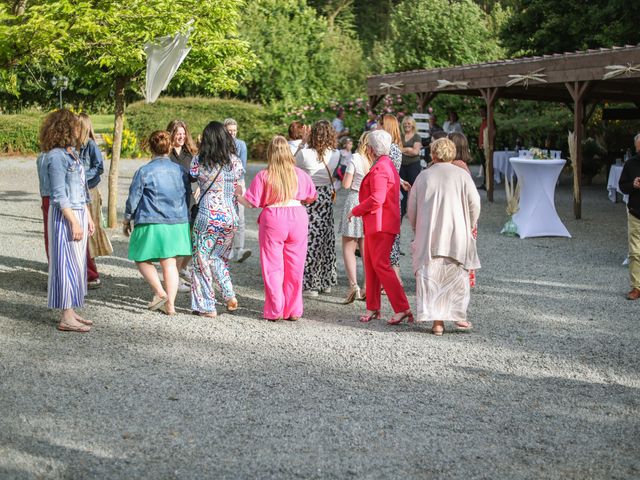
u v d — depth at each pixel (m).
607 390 4.75
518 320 6.41
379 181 5.96
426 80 16.58
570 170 21.97
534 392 4.70
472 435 4.02
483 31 28.92
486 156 15.18
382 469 3.60
